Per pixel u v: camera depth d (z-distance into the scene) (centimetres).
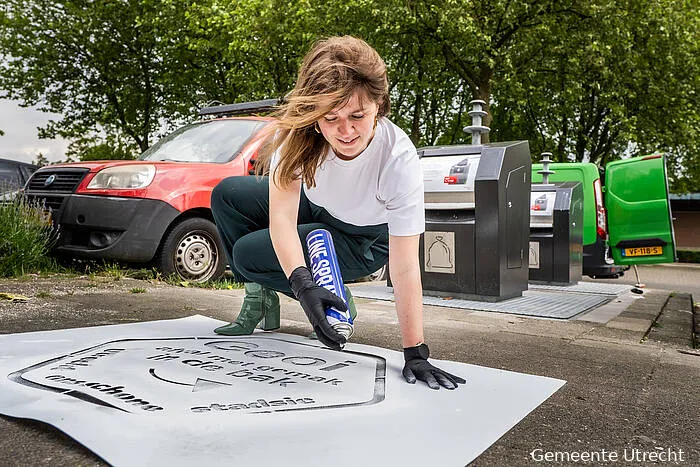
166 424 160
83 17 1820
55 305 355
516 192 488
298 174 203
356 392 196
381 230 246
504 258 470
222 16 1493
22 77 1905
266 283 261
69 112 1977
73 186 520
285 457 141
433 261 489
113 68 1902
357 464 139
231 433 155
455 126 2066
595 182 741
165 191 511
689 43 1583
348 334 183
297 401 184
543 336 331
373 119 179
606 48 1467
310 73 171
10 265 493
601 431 171
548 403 196
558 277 638
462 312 420
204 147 588
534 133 2017
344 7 1396
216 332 279
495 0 1401
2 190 594
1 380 196
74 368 212
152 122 1980
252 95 1592
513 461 147
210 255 542
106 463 137
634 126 1603
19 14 1853
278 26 1420
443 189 482
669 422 182
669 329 389
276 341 268
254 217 264
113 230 500
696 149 1772
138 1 1822
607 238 743
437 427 166
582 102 1767
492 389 207
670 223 641
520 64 1555
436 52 1588
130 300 389
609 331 364
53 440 150
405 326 218
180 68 1866
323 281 197
